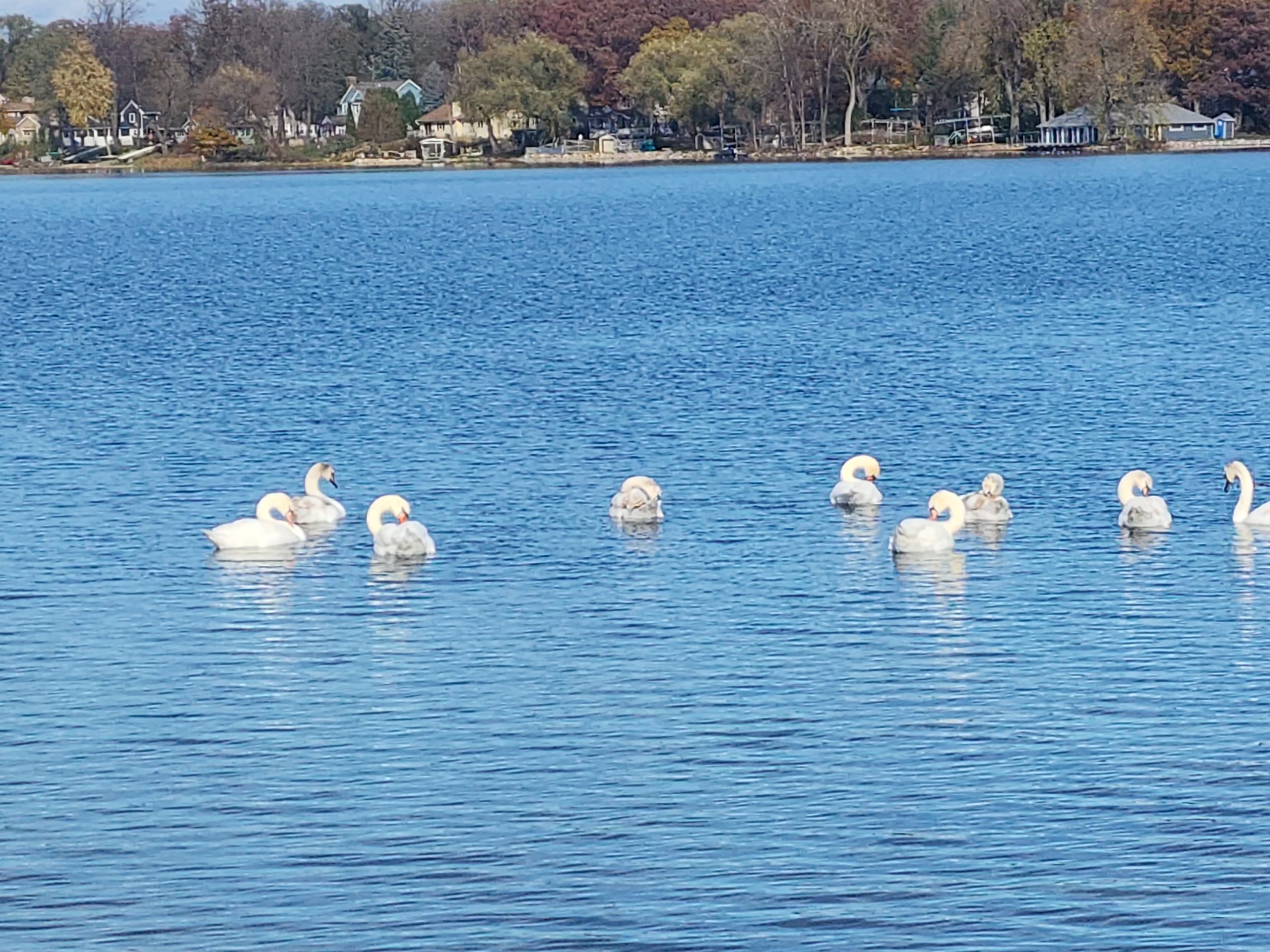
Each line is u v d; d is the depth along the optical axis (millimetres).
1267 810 18094
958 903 16438
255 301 68125
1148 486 29578
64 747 20188
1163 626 23922
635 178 180000
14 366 48875
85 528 29844
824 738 20156
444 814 18391
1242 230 95000
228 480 33500
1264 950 15609
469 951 15836
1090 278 69562
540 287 72000
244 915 16469
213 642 23781
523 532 29328
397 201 146625
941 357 47469
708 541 28594
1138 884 16719
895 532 27500
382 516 29984
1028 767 19266
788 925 16156
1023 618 24344
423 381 45000
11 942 16016
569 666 22672
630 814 18328
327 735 20469
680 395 42062
